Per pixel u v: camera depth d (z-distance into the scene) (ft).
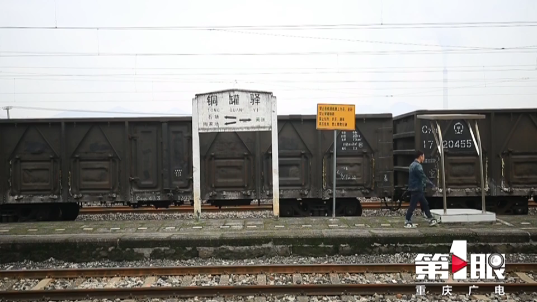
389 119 40.19
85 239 28.76
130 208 49.65
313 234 29.17
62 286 24.07
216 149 39.73
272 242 28.86
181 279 24.98
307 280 24.57
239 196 39.63
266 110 35.63
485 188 40.42
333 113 35.81
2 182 40.34
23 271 25.26
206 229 31.83
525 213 42.39
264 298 22.24
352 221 34.76
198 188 35.99
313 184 40.06
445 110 40.40
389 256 28.63
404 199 43.47
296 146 40.19
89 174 40.40
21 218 42.27
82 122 40.22
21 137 40.27
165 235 29.25
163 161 39.96
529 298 21.85
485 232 29.19
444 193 33.40
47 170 40.45
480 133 40.65
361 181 40.22
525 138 40.70
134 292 22.71
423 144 40.27
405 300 22.00
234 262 28.17
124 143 40.19
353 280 24.35
